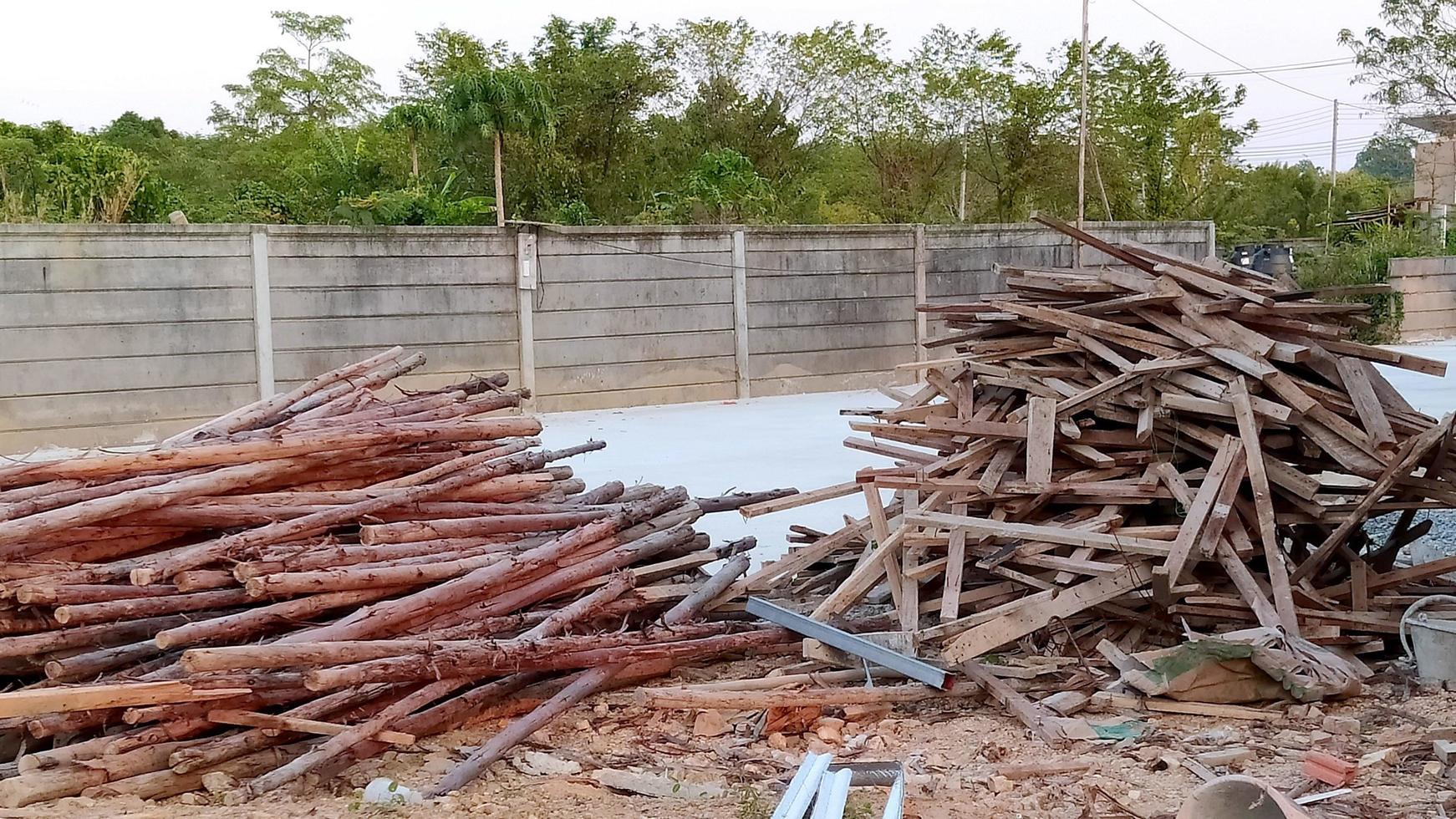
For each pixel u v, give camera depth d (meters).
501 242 17.17
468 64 32.22
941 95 32.28
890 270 20.05
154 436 15.19
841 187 34.78
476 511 6.09
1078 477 6.17
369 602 5.19
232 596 5.04
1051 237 21.30
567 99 31.89
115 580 4.93
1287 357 5.99
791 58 35.22
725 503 7.52
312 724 4.50
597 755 4.83
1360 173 60.03
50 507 4.98
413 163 27.72
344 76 49.50
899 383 20.23
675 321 18.48
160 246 15.05
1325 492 6.75
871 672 5.68
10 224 14.19
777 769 4.71
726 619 6.47
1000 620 5.40
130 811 3.98
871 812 4.08
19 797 4.04
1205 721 5.08
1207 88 38.06
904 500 6.71
